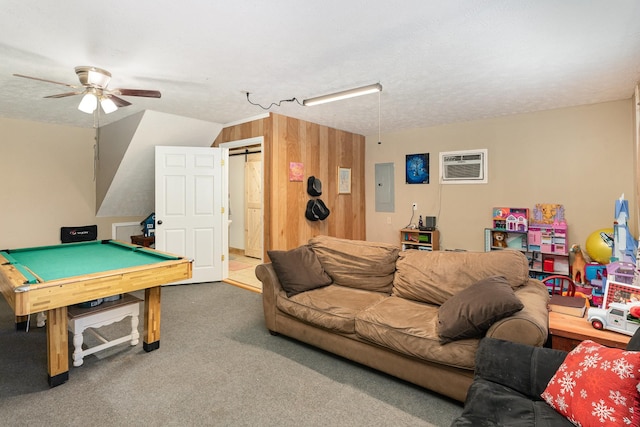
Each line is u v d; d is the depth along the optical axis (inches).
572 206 164.2
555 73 119.1
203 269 191.3
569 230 165.3
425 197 212.1
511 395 57.7
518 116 177.3
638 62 109.4
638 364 46.6
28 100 146.8
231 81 125.9
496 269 96.1
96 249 135.8
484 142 188.7
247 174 267.6
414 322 87.4
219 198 194.2
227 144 199.3
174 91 137.8
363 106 162.2
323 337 103.9
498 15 80.6
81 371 96.5
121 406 80.7
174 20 82.1
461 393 77.8
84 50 98.2
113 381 91.5
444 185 203.9
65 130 196.5
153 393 86.0
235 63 108.6
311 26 85.4
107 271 92.3
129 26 84.7
